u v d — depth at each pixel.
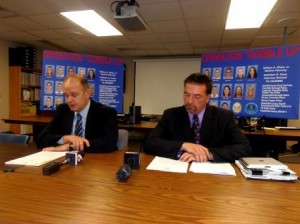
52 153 1.42
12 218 0.69
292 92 2.62
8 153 1.51
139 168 1.19
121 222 0.67
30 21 3.81
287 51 2.62
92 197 0.84
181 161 1.32
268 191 0.92
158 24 3.82
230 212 0.74
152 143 1.52
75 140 1.54
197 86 1.56
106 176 1.06
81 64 3.47
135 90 6.62
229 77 2.94
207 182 1.01
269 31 4.10
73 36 4.67
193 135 1.65
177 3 3.00
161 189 0.92
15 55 5.16
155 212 0.73
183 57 6.28
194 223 0.67
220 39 4.68
